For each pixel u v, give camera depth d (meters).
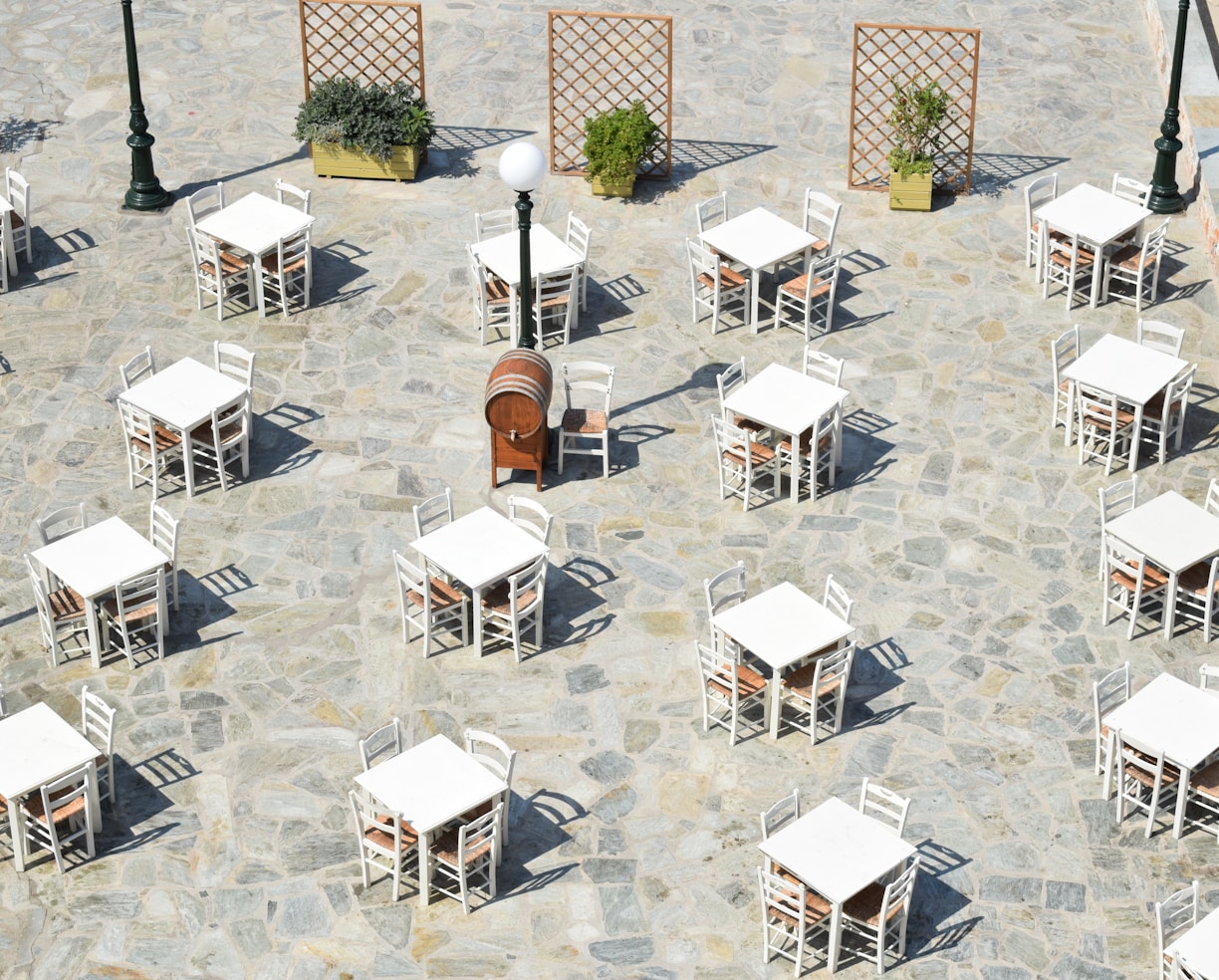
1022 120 25.20
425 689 17.28
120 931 15.11
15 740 15.64
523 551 17.61
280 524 19.08
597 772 16.47
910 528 18.98
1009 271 22.50
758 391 19.34
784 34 27.31
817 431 18.94
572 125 25.02
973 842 15.81
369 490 19.48
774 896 14.78
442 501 18.34
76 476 19.61
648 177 24.20
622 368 21.08
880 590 18.28
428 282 22.42
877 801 16.16
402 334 21.61
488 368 21.19
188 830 15.95
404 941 15.06
